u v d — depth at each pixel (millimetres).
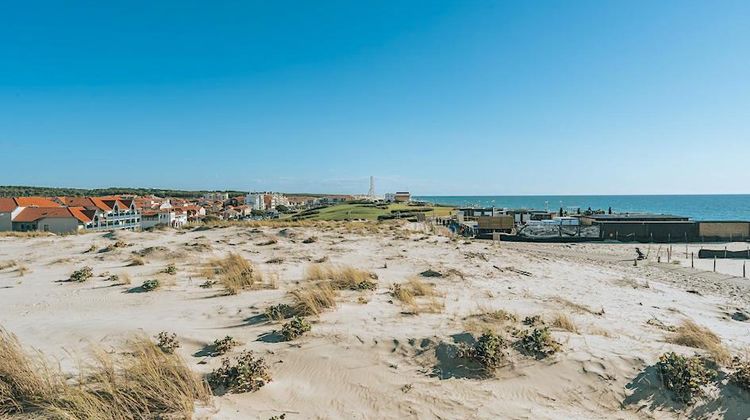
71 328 8273
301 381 6320
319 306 9727
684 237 57375
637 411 5824
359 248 24203
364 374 6488
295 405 5656
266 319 9000
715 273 30234
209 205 146000
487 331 7387
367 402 5793
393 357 6988
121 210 74562
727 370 6664
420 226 56281
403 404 5746
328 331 8047
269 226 33438
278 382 6254
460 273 17000
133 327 8297
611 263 35031
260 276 13844
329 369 6629
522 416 5562
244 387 5910
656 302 15633
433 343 7273
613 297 15633
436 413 5574
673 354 6660
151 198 111750
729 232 56969
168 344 7293
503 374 6547
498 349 6965
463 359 6836
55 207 61562
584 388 6199
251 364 6340
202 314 9570
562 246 50688
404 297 11109
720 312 15078
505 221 65750
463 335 7480
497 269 19734
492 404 5816
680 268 32625
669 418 5746
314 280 13906
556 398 6000
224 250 22188
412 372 6570
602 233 58562
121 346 7320
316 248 23578
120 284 13086
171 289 12336
